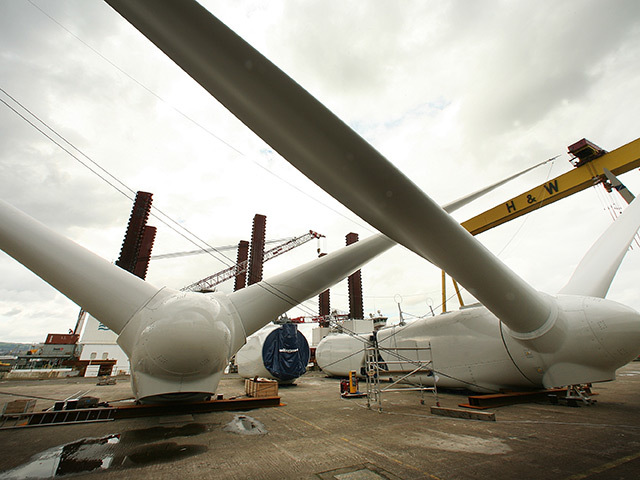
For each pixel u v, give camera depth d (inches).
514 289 295.4
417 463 209.8
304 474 194.7
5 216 371.9
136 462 219.9
